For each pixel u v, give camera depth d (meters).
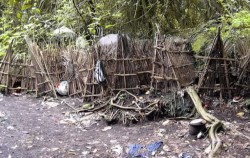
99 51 4.22
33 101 4.51
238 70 3.91
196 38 4.50
